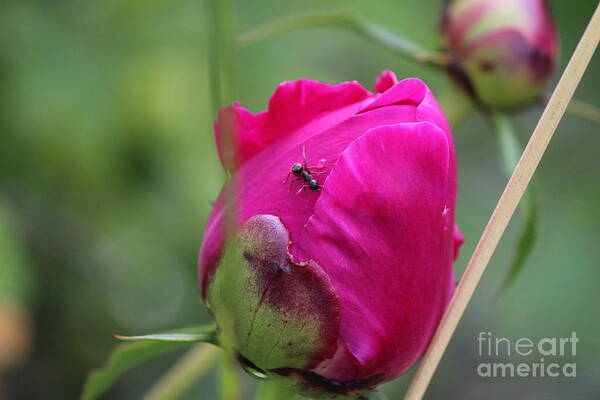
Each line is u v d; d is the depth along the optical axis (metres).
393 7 0.69
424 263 0.40
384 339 0.40
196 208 0.65
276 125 0.42
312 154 0.41
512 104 0.52
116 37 0.67
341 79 0.73
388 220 0.40
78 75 0.66
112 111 0.65
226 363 0.43
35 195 0.71
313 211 0.41
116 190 0.68
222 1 0.38
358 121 0.41
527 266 0.73
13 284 0.64
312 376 0.41
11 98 0.65
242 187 0.41
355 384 0.41
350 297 0.40
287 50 0.68
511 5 0.52
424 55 0.52
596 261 0.72
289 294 0.40
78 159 0.66
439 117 0.41
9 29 0.66
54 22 0.67
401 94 0.41
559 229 0.74
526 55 0.51
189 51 0.67
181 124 0.66
